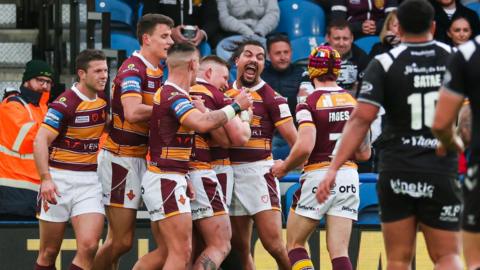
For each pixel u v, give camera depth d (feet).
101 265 81.05
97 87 77.82
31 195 90.68
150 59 78.54
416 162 60.90
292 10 121.08
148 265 78.23
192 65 74.18
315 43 116.98
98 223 78.54
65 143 78.64
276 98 82.07
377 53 107.45
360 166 99.60
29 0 120.67
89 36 104.12
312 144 75.25
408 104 61.41
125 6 114.83
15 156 90.43
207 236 77.46
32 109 91.25
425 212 61.41
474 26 113.50
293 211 78.48
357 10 117.50
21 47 114.83
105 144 80.02
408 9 61.98
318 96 76.95
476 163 56.08
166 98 73.46
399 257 62.03
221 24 116.26
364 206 92.43
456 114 56.90
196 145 77.66
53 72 102.68
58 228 79.25
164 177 73.92
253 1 116.98
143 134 78.95
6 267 88.99
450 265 60.85
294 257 77.66
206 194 77.30
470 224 56.18
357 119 61.77
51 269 81.05
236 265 86.43
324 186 61.87
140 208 89.86
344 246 76.43
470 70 56.18
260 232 81.61
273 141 103.14
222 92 80.79
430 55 61.67
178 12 113.70
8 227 89.10
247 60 81.25
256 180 81.20
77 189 78.84
